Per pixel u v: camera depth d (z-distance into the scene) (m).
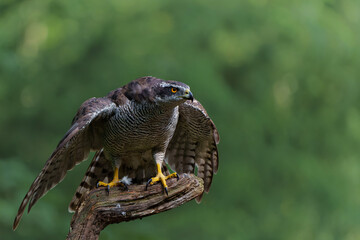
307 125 20.22
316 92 20.41
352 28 22.05
